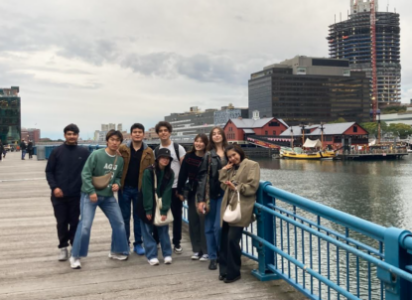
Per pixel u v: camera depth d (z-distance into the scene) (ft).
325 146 357.20
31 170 72.95
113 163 18.04
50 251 20.93
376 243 69.97
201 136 18.15
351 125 349.82
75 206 18.83
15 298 14.74
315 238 67.00
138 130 19.42
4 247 21.71
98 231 25.36
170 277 16.75
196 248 19.15
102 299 14.57
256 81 653.30
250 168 15.35
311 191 148.05
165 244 18.62
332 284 12.03
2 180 55.52
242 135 395.14
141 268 17.97
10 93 302.86
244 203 15.33
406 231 9.55
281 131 403.34
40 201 37.60
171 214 18.30
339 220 11.66
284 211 14.94
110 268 18.01
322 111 643.04
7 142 295.07
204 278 16.57
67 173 18.38
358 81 654.94
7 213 31.60
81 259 19.43
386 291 9.77
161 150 17.60
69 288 15.67
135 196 19.95
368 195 137.39
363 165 267.39
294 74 630.33
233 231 15.60
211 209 17.26
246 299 14.39
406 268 9.45
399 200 126.82
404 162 291.79
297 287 13.99
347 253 11.76
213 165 17.07
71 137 18.53
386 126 503.20
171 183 18.01
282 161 312.29
